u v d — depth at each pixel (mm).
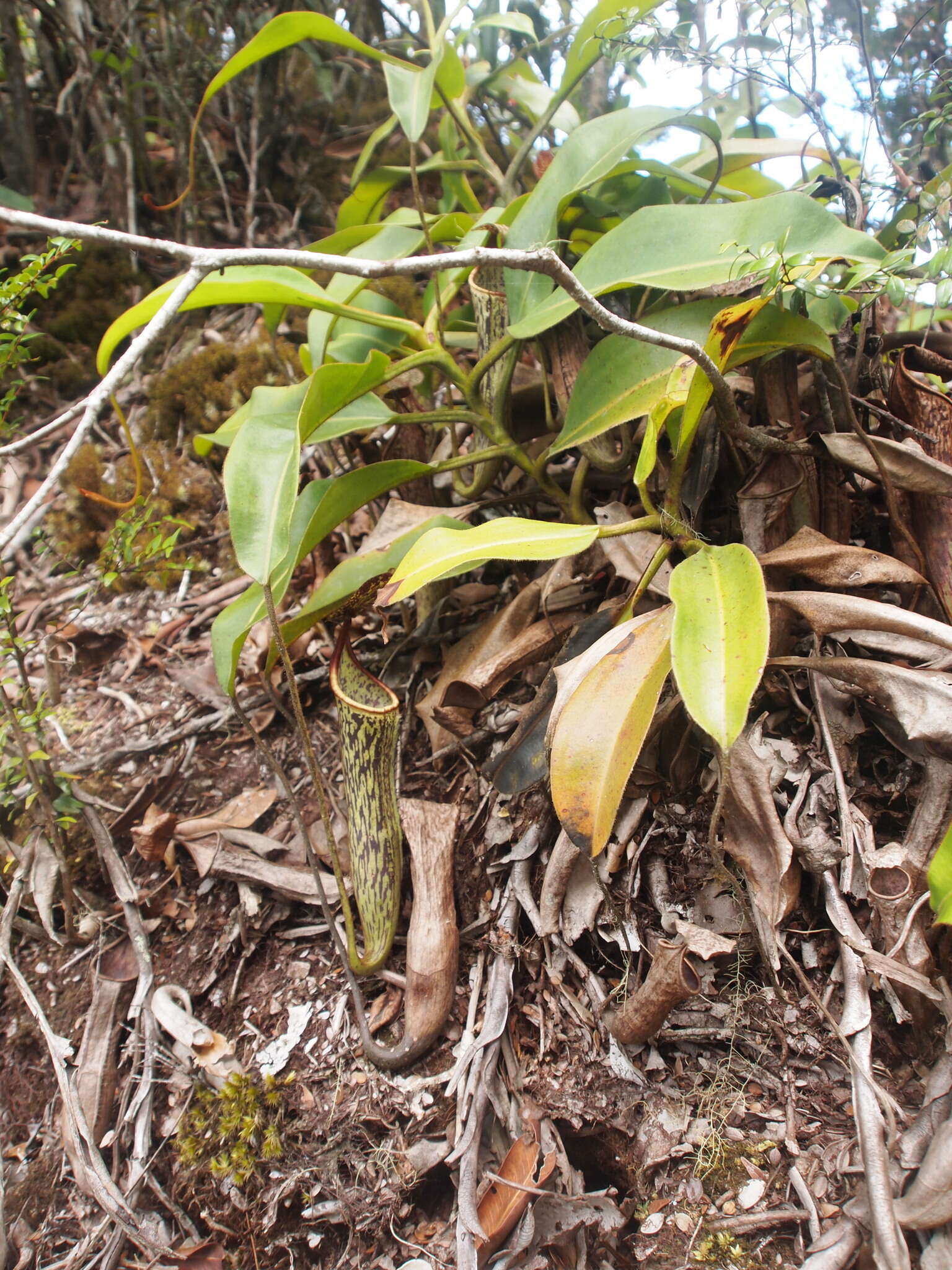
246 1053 677
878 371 707
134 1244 639
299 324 1207
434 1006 633
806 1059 591
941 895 511
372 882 657
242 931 727
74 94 1421
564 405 735
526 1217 560
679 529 565
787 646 637
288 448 597
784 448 614
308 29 748
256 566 545
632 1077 601
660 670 526
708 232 599
